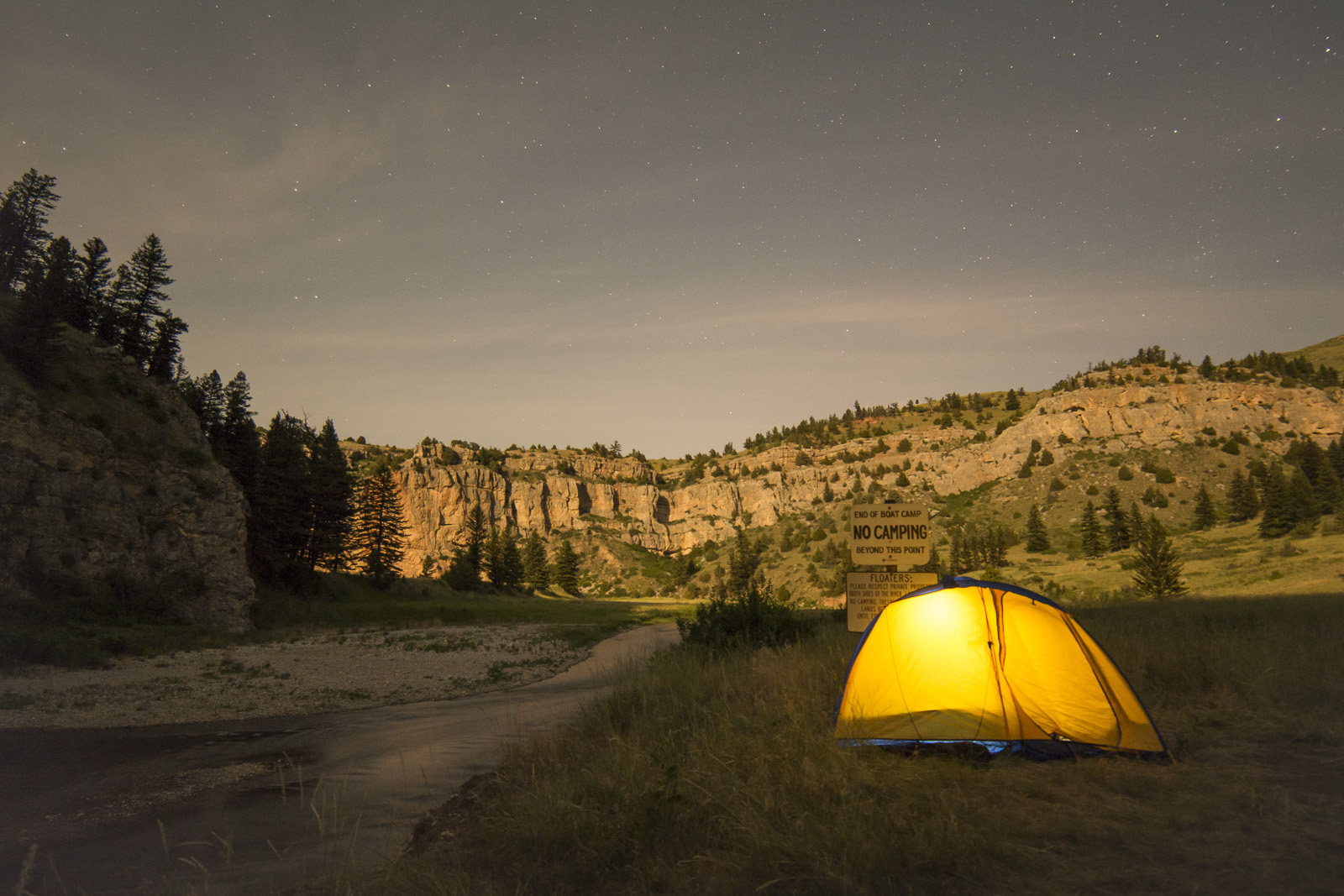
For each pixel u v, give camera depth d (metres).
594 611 71.31
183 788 8.77
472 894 4.16
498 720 13.14
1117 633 11.51
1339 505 97.56
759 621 15.58
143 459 43.88
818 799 4.86
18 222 59.69
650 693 9.48
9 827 7.07
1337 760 5.77
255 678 20.70
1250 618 14.65
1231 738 6.62
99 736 12.78
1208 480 161.38
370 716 14.80
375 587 75.88
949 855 3.88
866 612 10.27
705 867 4.04
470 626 47.31
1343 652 9.38
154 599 38.41
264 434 77.25
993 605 7.36
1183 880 3.63
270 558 59.72
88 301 60.56
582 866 4.30
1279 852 3.95
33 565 33.84
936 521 174.00
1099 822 4.46
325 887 4.78
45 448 37.47
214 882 5.23
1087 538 119.44
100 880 5.39
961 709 6.96
